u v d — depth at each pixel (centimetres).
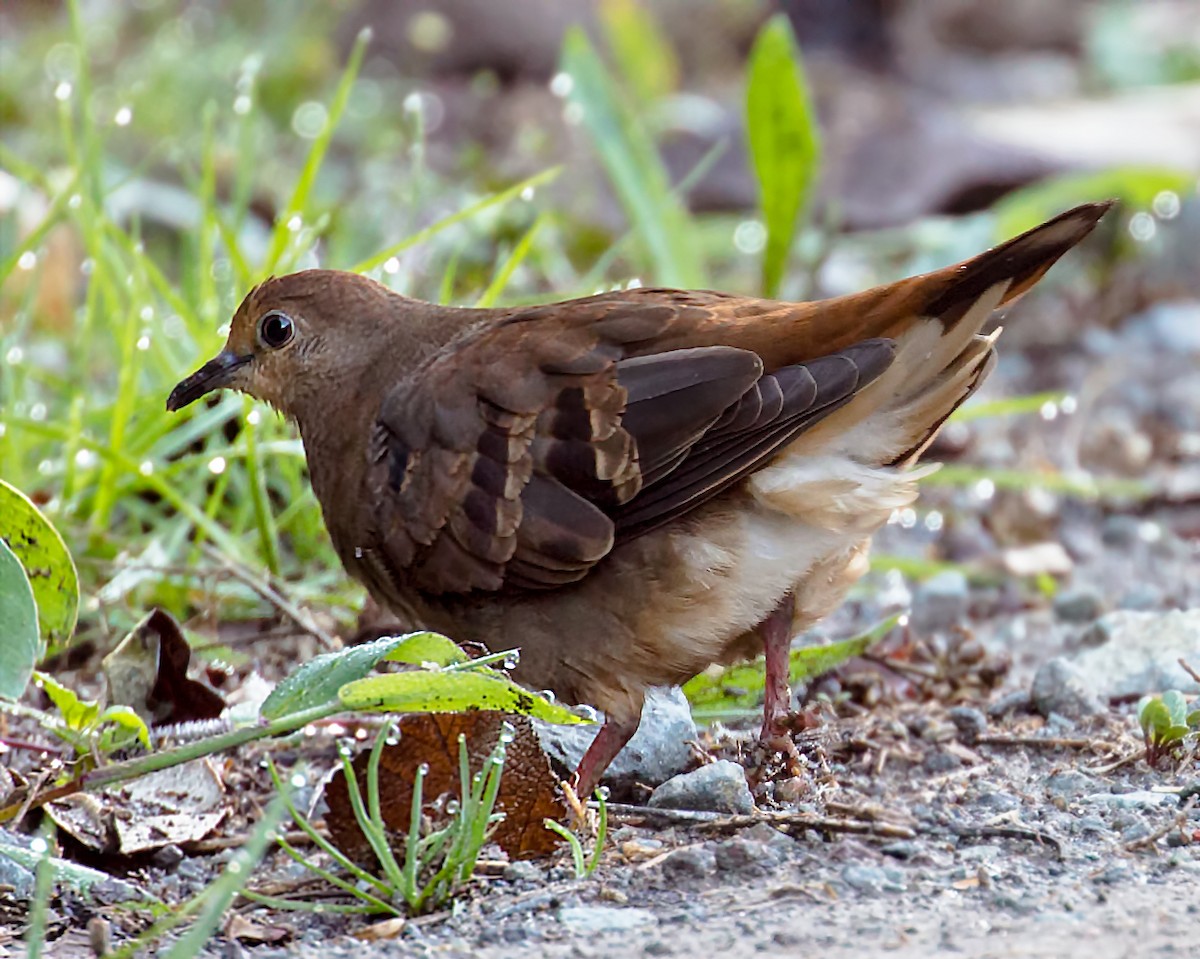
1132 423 1594
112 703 927
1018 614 1256
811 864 767
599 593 879
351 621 1109
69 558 834
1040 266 834
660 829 826
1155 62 2594
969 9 2769
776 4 2650
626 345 881
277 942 731
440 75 2341
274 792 907
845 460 870
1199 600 1252
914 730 973
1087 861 766
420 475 902
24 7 2398
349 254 1633
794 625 920
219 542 1122
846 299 863
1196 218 1923
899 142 1947
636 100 2002
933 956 664
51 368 1478
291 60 2130
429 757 789
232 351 1016
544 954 683
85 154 1318
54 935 740
